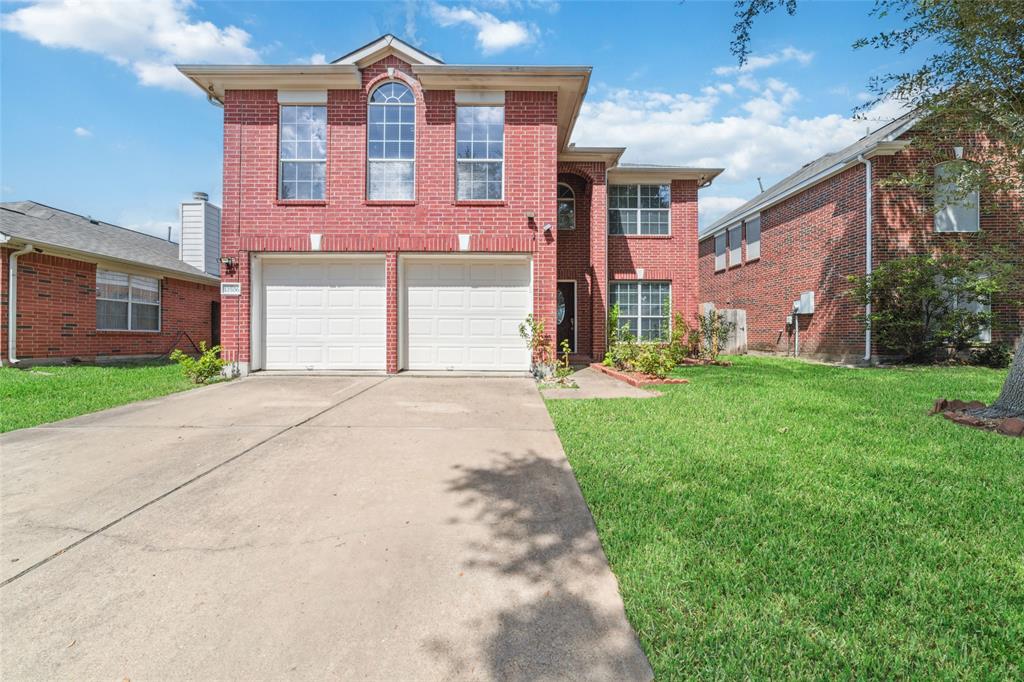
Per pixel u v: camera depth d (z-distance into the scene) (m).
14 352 11.71
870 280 12.32
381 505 3.60
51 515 3.42
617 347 11.61
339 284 10.48
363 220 10.18
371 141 10.36
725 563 2.70
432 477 4.16
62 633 2.24
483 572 2.72
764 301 18.09
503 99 10.23
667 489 3.75
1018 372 5.80
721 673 1.93
